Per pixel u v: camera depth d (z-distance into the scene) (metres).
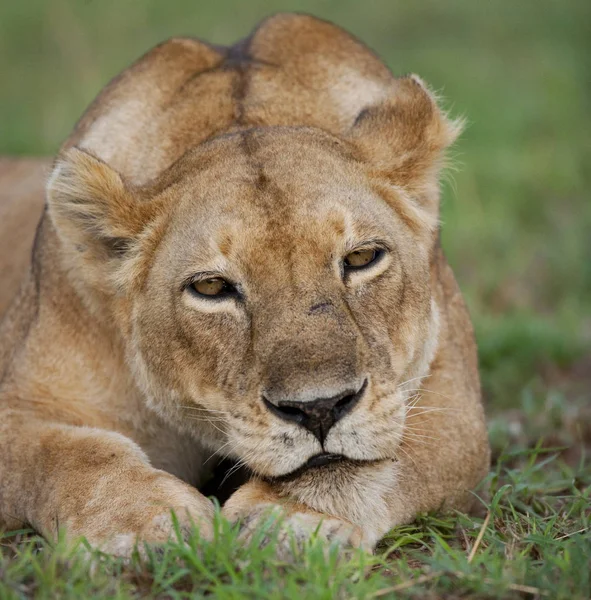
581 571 6.83
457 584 6.77
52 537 7.75
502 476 10.12
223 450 8.41
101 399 9.05
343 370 7.23
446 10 31.44
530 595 6.74
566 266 17.08
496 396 13.09
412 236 8.49
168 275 8.12
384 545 7.85
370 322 7.83
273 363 7.34
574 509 8.43
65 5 28.72
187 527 7.28
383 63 10.70
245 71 9.77
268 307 7.60
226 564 6.62
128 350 8.62
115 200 8.45
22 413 8.92
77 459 8.11
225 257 7.78
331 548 6.91
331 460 7.36
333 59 9.97
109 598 6.46
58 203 8.61
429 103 8.93
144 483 7.71
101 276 8.67
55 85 25.83
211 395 7.89
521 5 31.27
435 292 9.13
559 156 21.23
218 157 8.43
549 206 19.73
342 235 7.80
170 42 10.12
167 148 9.28
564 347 14.10
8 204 12.47
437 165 8.87
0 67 27.47
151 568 6.97
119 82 10.03
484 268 17.12
